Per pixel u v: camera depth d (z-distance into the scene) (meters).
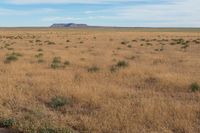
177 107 11.41
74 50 35.78
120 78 17.39
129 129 9.35
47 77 17.14
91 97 12.79
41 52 32.16
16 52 31.12
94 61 25.00
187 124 9.86
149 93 14.23
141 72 18.95
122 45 46.44
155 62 25.28
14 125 9.34
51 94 13.55
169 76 17.34
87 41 56.44
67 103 12.25
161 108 11.33
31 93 13.65
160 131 9.38
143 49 39.56
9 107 11.59
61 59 25.77
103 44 48.38
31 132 8.85
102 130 9.35
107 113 10.80
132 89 14.94
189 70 21.02
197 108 11.63
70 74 18.03
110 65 22.73
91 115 10.80
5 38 66.69
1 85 14.77
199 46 44.66
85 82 15.97
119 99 12.89
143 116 10.46
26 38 67.44
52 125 9.38
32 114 10.60
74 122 9.98
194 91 14.78
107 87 14.75
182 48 41.06
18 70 19.27
